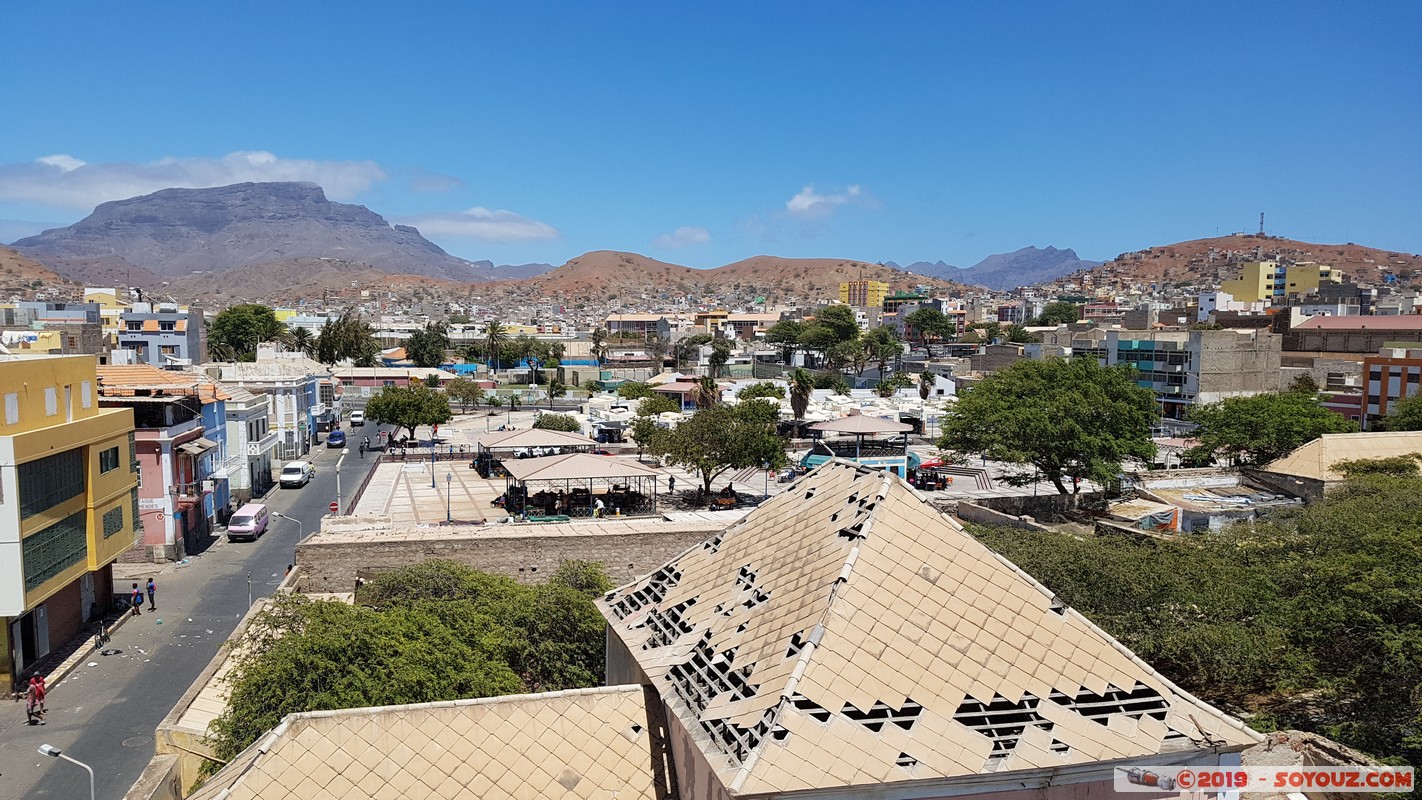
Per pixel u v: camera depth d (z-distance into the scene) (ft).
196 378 209.05
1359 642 84.28
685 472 247.09
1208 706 45.85
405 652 74.59
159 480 155.74
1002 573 48.98
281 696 70.13
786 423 309.83
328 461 268.62
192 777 71.41
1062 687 45.29
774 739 40.40
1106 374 186.19
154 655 115.14
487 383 492.13
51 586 109.29
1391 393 266.36
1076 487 178.50
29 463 104.27
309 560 128.88
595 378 529.45
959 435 184.14
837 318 610.65
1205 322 557.74
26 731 94.02
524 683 89.66
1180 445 282.56
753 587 53.93
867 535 48.65
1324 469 168.14
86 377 124.57
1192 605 94.79
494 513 189.26
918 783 40.11
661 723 51.44
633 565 140.67
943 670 44.50
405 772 46.57
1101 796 42.65
